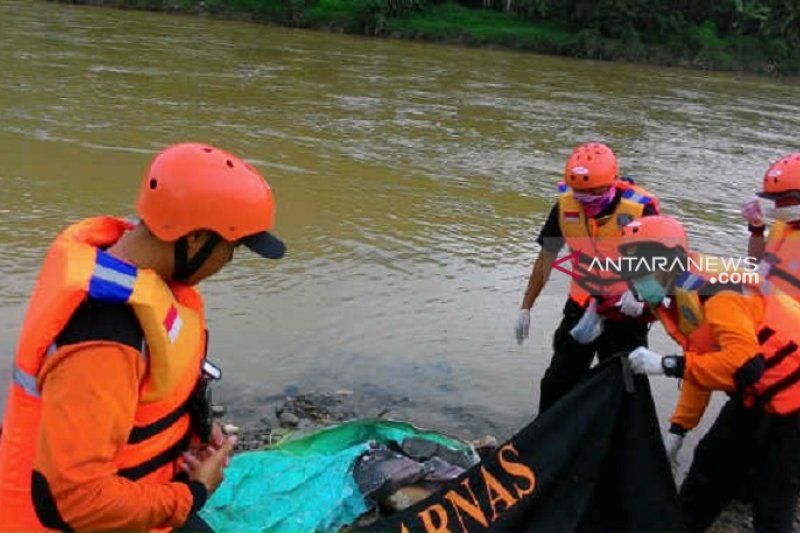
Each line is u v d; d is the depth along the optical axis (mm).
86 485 2078
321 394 5297
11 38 20516
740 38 36906
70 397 2059
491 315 6777
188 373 2393
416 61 25844
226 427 4762
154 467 2375
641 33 35906
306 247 7996
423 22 34812
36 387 2182
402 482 3920
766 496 3752
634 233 3650
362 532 3492
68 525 2129
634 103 21438
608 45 34406
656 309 3816
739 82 30734
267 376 5453
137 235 2359
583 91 22922
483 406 5328
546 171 12562
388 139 13812
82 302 2115
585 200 4336
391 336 6215
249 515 3711
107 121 12891
